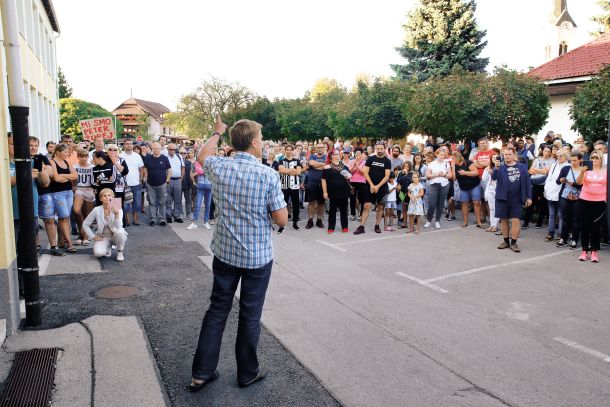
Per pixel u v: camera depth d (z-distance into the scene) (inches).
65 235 323.0
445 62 1204.5
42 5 896.3
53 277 266.1
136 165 442.9
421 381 161.5
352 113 957.2
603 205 313.3
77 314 211.5
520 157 466.9
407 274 292.2
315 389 155.1
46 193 307.7
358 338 195.3
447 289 263.6
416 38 1243.8
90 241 358.0
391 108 923.4
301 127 1536.7
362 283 272.4
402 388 156.6
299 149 617.6
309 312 223.5
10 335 185.2
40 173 286.0
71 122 2241.6
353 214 499.8
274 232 424.8
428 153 463.2
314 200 444.5
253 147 150.6
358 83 1019.9
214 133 158.1
